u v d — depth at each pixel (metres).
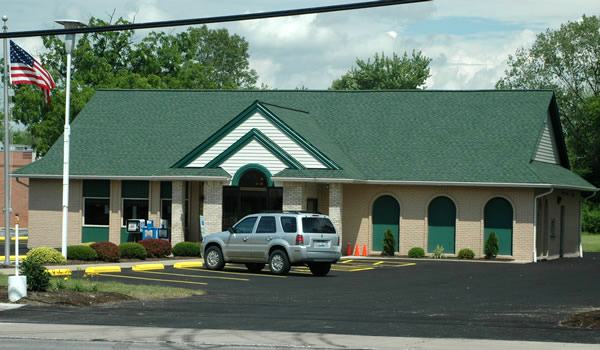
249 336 14.52
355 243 40.94
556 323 16.09
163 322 16.16
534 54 77.75
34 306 18.08
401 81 83.44
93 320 16.34
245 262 28.88
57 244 42.12
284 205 37.19
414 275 29.28
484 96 43.59
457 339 14.19
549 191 38.69
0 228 65.88
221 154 38.09
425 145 41.22
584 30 76.25
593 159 74.50
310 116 44.03
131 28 16.94
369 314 17.64
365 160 40.81
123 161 41.38
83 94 57.66
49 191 42.28
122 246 33.03
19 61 27.27
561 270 32.75
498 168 38.72
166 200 40.97
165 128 43.72
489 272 31.22
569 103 77.00
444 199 39.78
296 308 18.69
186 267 30.44
